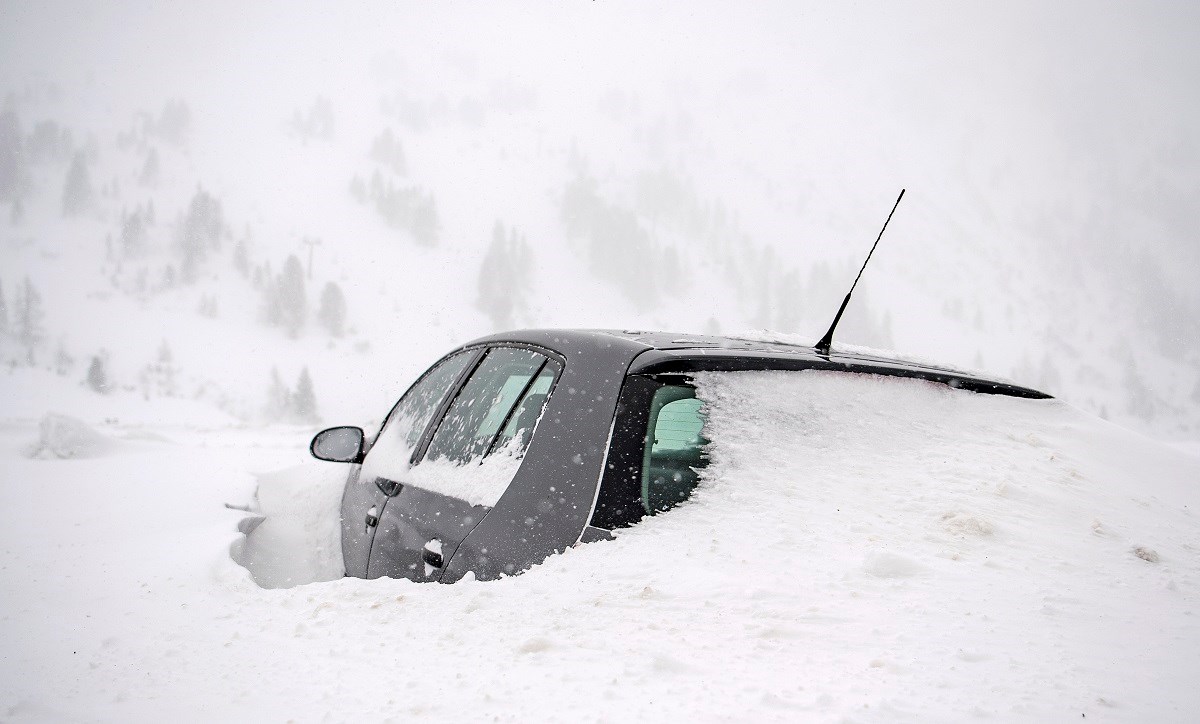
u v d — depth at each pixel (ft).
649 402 6.14
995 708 3.02
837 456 6.49
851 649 3.76
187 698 3.83
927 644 3.76
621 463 5.82
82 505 11.07
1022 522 5.69
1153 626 3.95
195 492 11.91
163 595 5.92
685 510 5.76
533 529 5.82
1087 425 8.34
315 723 3.42
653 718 3.13
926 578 4.69
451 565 6.21
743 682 3.44
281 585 9.04
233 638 4.77
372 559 7.77
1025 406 8.59
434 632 4.57
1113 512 6.11
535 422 6.58
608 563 5.18
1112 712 2.95
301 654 4.39
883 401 7.54
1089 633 3.86
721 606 4.42
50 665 4.47
